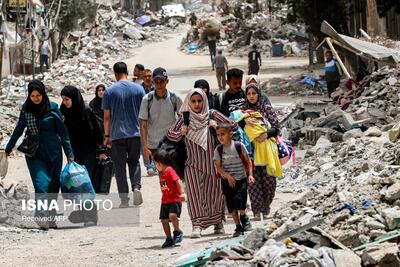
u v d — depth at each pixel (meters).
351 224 15.84
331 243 14.86
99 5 165.88
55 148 22.19
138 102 24.28
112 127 24.23
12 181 23.95
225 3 153.75
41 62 85.56
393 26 79.12
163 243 18.64
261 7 149.00
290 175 27.78
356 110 34.38
